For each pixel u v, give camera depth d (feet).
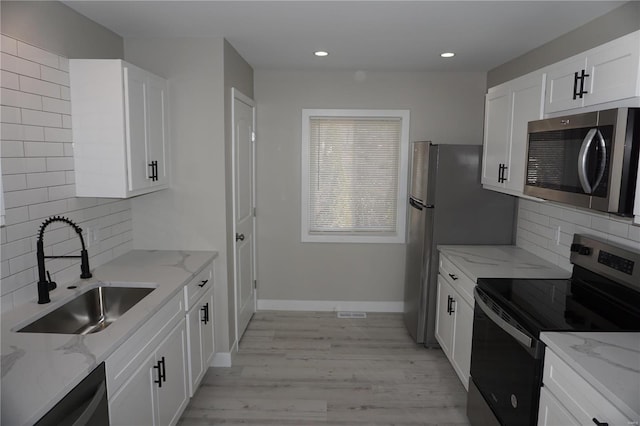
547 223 9.75
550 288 7.70
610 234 7.59
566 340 5.56
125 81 7.66
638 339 5.60
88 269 7.87
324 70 13.23
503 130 9.29
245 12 7.87
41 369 4.70
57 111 7.32
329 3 7.38
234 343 11.30
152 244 10.39
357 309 14.32
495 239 11.46
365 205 14.07
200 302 9.07
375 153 13.80
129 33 9.36
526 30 8.84
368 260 14.17
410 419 8.79
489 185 10.25
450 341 10.12
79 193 7.87
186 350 8.27
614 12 7.52
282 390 9.77
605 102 5.91
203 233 10.30
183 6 7.60
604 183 5.52
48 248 7.22
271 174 13.80
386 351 11.69
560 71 7.01
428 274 11.48
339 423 8.62
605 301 7.02
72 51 7.75
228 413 8.89
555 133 6.78
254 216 13.76
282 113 13.51
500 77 12.31
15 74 6.36
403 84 13.37
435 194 11.18
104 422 5.13
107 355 5.20
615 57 5.68
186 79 9.80
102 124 7.67
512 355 6.49
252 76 13.14
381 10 7.68
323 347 11.88
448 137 13.56
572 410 5.03
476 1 7.18
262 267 14.26
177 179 10.12
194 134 9.96
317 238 14.06
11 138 6.31
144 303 6.69
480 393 7.84
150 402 6.64
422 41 9.78
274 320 13.65
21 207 6.56
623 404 4.10
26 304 6.63
